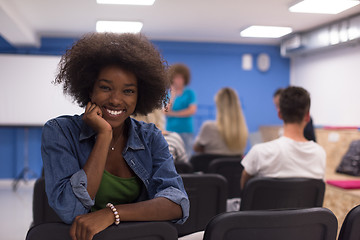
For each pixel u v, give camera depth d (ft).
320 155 6.87
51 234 3.21
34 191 5.56
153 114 7.38
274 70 23.03
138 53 3.61
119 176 3.80
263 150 6.81
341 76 18.58
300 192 6.17
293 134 6.89
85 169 3.35
